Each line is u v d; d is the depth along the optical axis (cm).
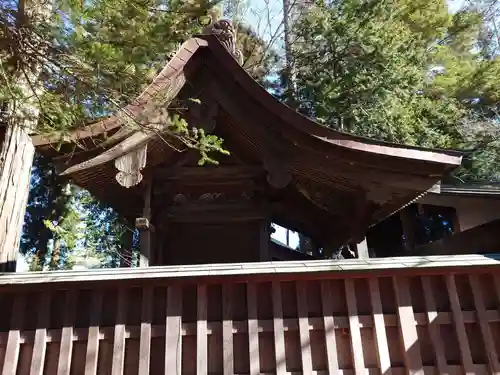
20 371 357
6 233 611
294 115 486
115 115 426
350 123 1096
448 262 387
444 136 1152
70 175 470
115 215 1270
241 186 575
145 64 446
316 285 391
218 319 378
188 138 407
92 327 367
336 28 1159
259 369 358
